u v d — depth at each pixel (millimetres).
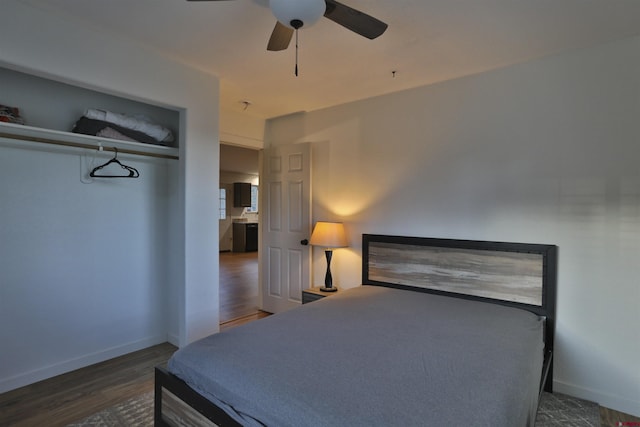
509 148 2570
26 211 2389
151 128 2840
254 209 10906
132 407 2150
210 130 2889
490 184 2656
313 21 1571
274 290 4094
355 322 2033
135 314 3004
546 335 2375
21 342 2373
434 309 2314
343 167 3520
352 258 3461
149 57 2473
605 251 2229
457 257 2760
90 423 1996
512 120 2555
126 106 2932
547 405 2242
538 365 1844
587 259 2287
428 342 1742
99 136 2531
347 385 1323
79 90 2676
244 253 9609
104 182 2793
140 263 3031
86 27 2137
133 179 2975
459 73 2719
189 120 2742
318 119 3717
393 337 1803
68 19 2053
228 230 10109
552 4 1801
